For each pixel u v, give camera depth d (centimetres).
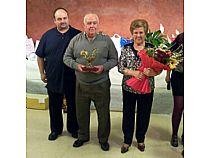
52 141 265
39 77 317
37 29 298
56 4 282
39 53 251
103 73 226
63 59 238
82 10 270
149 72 213
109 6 261
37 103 319
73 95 258
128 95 227
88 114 250
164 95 273
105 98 234
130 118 236
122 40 251
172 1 249
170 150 242
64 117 296
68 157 239
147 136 261
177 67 220
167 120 274
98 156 240
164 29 253
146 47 212
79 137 257
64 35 242
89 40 221
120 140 263
